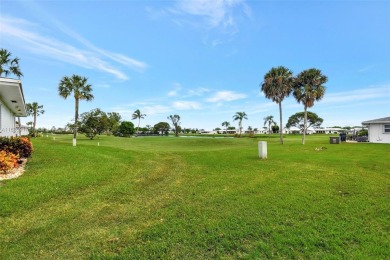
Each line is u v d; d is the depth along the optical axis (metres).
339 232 4.15
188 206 5.62
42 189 6.36
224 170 10.07
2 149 9.44
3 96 14.20
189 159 13.84
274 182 7.77
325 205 5.50
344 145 24.30
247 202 5.79
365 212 5.07
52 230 4.35
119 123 73.06
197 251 3.66
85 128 44.12
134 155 15.26
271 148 22.22
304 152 17.81
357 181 7.81
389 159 13.17
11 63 25.89
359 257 3.41
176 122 94.19
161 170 10.30
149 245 3.85
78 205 5.58
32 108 59.12
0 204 5.23
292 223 4.56
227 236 4.09
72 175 7.93
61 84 28.58
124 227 4.52
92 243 3.94
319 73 29.12
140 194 6.64
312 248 3.68
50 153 11.69
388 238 3.94
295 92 30.52
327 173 9.21
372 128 28.50
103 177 8.16
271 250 3.65
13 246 3.80
